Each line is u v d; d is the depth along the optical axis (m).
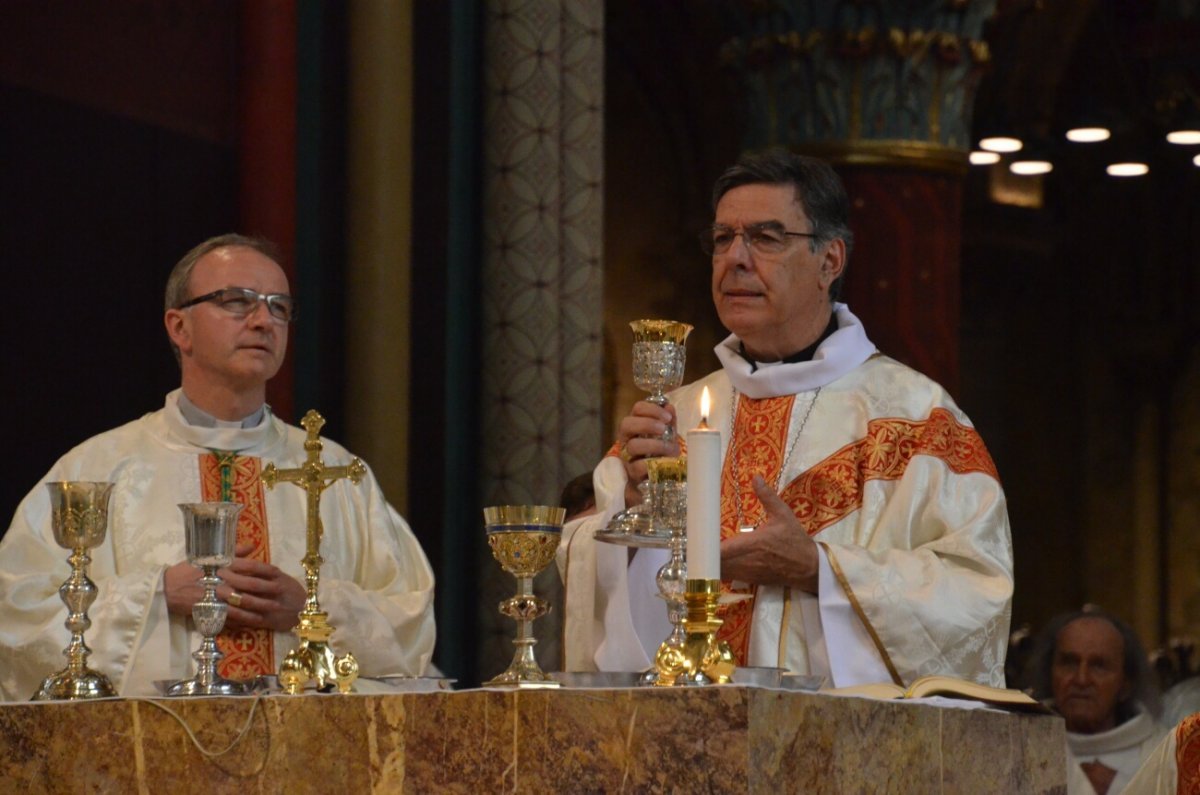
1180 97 46.53
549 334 25.92
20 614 14.23
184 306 15.71
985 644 13.19
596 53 26.69
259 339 15.66
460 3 26.16
